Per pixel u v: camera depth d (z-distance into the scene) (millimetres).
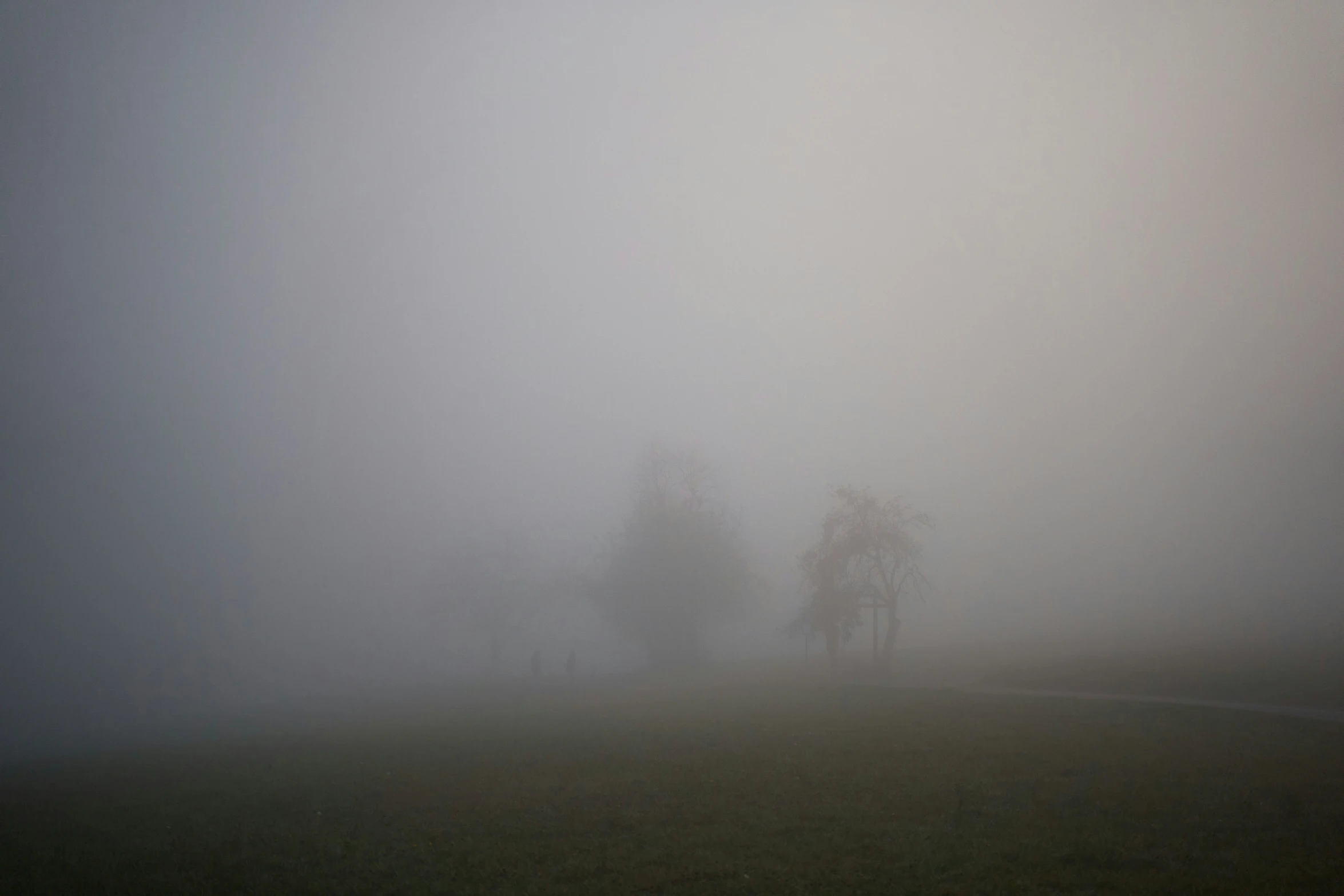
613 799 19812
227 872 16359
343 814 20359
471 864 15695
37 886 16281
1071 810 16984
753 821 17312
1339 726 25797
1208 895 12453
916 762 22016
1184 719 28047
